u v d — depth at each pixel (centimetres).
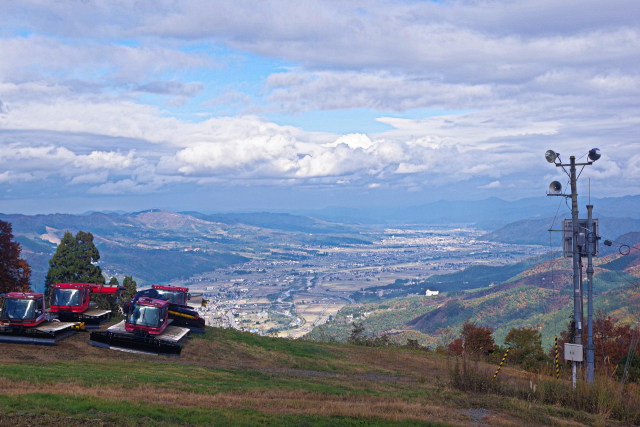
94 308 3688
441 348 5997
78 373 2197
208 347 3347
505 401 2262
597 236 2662
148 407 1694
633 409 2186
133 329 3034
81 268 6300
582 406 2281
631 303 9788
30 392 1731
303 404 2008
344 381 2942
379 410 1986
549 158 2748
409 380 3222
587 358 2609
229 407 1869
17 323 2833
